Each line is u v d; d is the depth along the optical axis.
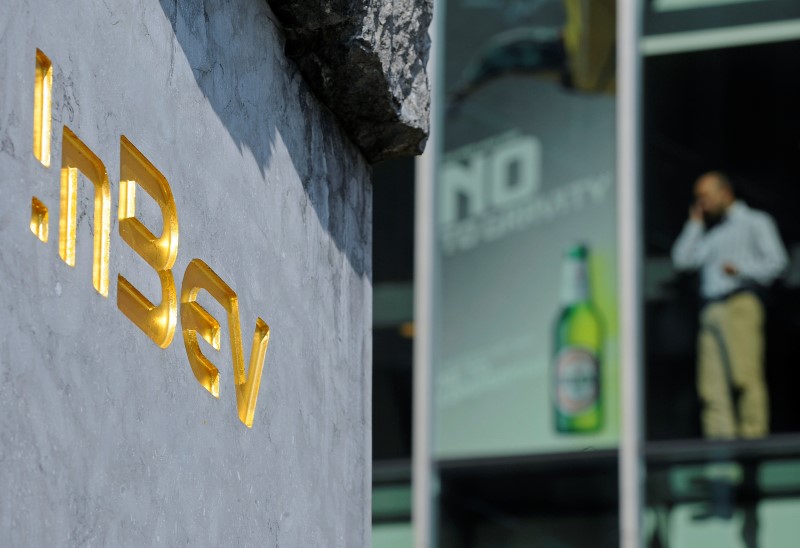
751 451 10.39
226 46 2.63
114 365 2.12
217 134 2.55
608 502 10.50
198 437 2.38
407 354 10.90
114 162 2.18
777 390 10.45
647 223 10.80
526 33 11.18
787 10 10.77
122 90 2.21
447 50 11.23
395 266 11.02
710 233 10.70
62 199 2.04
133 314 2.22
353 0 2.93
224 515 2.46
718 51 10.83
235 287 2.58
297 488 2.81
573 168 10.98
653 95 10.90
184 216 2.39
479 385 10.80
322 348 3.01
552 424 10.69
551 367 10.77
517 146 11.08
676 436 10.52
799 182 10.63
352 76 3.05
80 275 2.06
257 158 2.73
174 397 2.31
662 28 10.95
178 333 2.35
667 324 10.66
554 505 10.57
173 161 2.37
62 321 2.00
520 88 11.13
